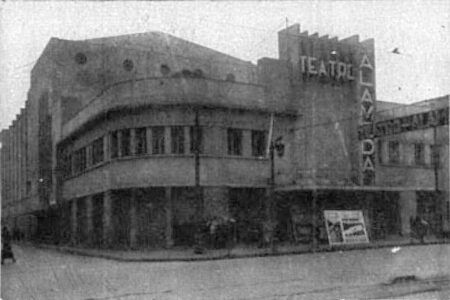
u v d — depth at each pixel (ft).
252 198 92.07
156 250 81.15
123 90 86.63
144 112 86.48
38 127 121.60
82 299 36.09
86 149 102.78
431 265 53.36
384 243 85.76
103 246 90.68
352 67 102.42
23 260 68.80
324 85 99.40
